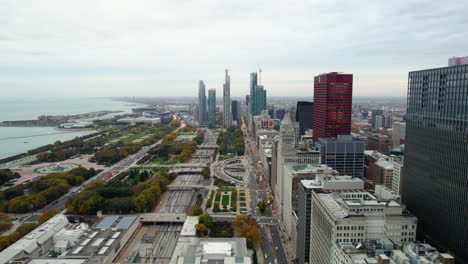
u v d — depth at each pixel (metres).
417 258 182.25
